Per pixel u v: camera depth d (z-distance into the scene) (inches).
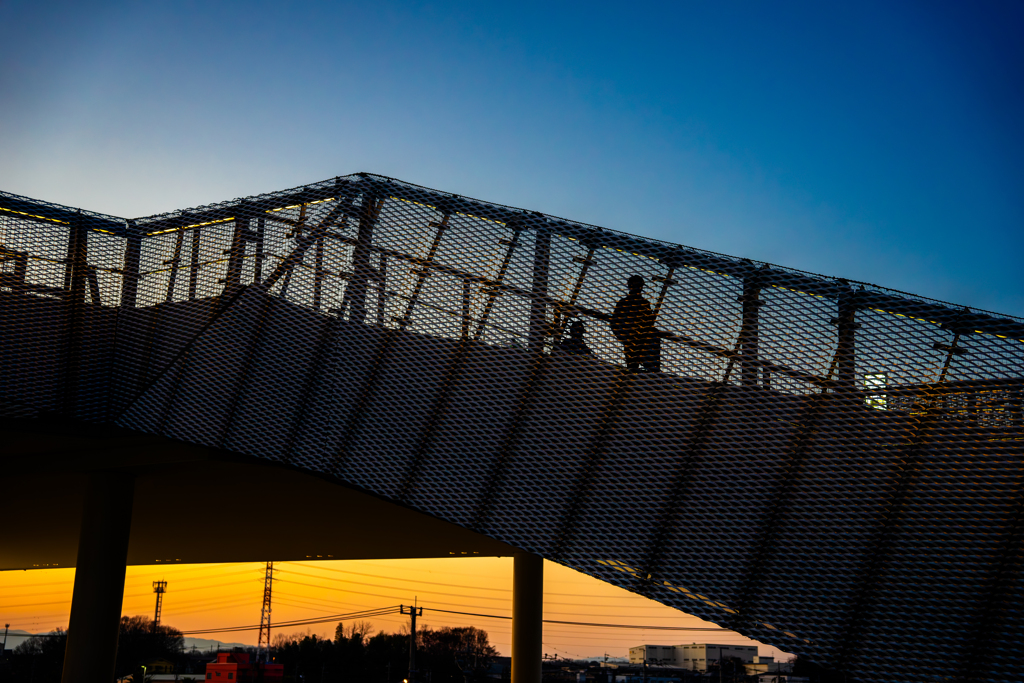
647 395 283.1
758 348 273.7
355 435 319.9
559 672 2468.0
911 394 251.8
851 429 255.8
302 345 337.7
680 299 287.9
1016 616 222.8
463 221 325.7
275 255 351.3
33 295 365.1
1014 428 237.1
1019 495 231.8
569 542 278.4
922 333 255.3
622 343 291.3
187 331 357.7
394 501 306.3
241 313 351.3
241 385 342.6
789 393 266.2
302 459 324.8
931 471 243.1
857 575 242.4
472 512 294.4
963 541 234.1
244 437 335.9
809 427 260.8
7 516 599.2
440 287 322.0
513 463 294.0
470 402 306.2
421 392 314.5
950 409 246.1
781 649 244.2
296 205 353.7
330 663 2753.4
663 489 272.1
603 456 283.0
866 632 237.0
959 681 224.4
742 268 282.5
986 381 243.8
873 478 249.1
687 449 273.3
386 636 2955.2
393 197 339.9
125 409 355.6
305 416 329.7
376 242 336.5
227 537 687.7
